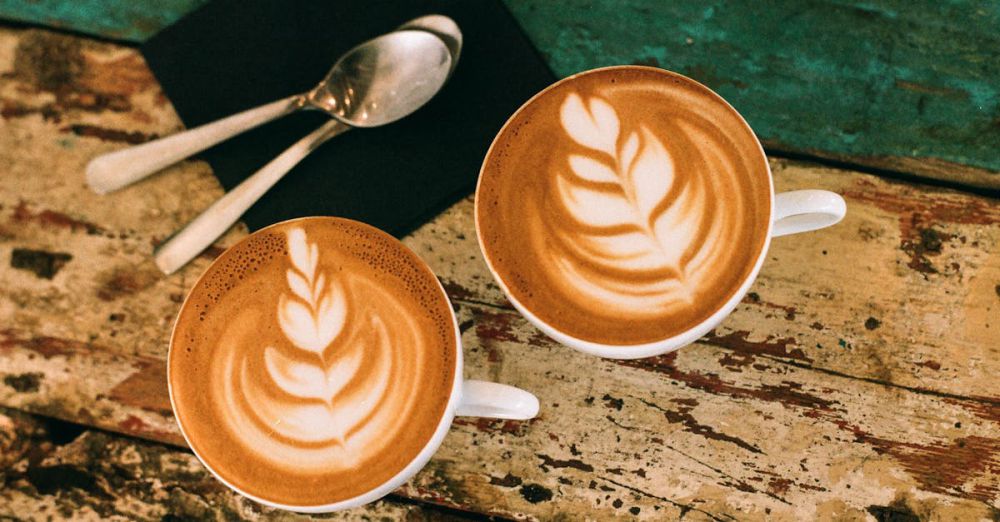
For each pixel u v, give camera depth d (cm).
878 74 58
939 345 56
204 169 59
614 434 56
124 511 57
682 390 56
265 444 53
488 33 59
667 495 56
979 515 55
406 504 57
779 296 56
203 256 58
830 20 58
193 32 60
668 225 53
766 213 52
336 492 52
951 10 58
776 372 56
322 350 53
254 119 57
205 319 54
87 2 60
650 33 59
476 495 56
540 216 53
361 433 53
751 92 58
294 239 54
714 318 52
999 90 58
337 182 58
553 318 53
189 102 59
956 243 56
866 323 56
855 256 57
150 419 57
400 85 58
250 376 53
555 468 56
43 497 57
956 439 55
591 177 54
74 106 60
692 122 54
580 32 59
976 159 57
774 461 56
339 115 58
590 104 54
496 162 54
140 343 58
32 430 58
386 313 53
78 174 59
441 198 58
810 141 58
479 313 57
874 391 56
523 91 58
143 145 57
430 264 58
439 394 53
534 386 57
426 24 58
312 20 60
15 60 60
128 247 59
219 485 57
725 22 59
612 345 52
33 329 58
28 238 59
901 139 57
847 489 55
